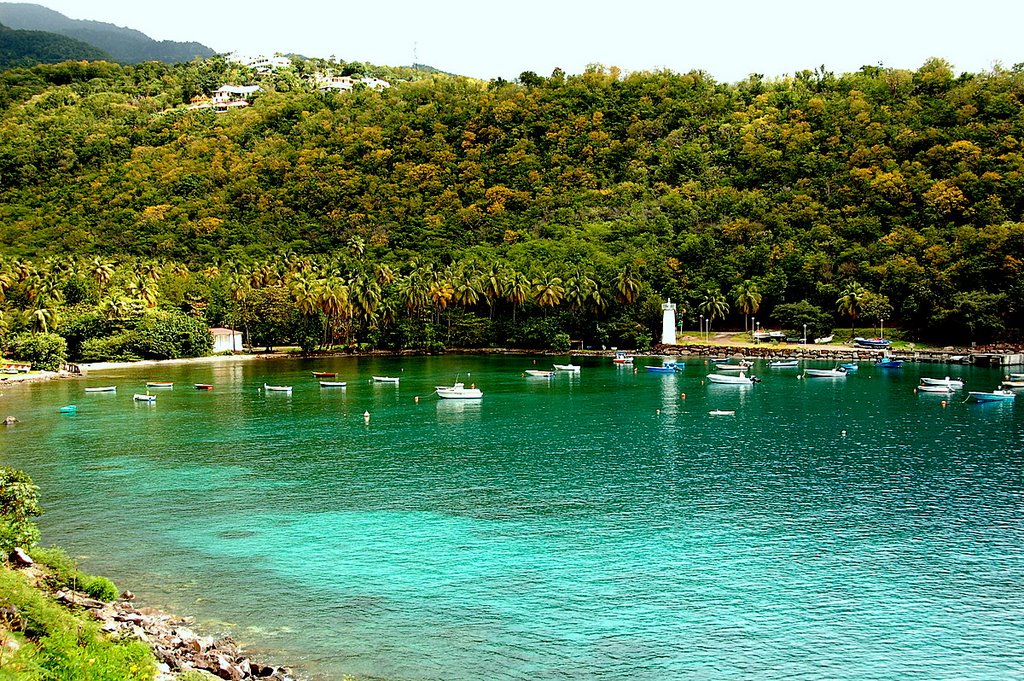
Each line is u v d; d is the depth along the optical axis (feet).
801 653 153.58
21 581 145.89
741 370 566.36
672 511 236.43
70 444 331.57
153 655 133.39
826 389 494.18
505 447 325.01
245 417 398.62
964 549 204.03
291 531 219.20
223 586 181.27
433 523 226.17
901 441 330.75
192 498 250.37
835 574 189.06
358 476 277.85
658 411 413.59
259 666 141.08
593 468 288.51
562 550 204.64
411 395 477.77
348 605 172.14
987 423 370.53
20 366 574.97
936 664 150.00
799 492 255.29
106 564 193.88
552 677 144.36
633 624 164.55
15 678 111.45
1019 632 161.38
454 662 148.66
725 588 181.57
